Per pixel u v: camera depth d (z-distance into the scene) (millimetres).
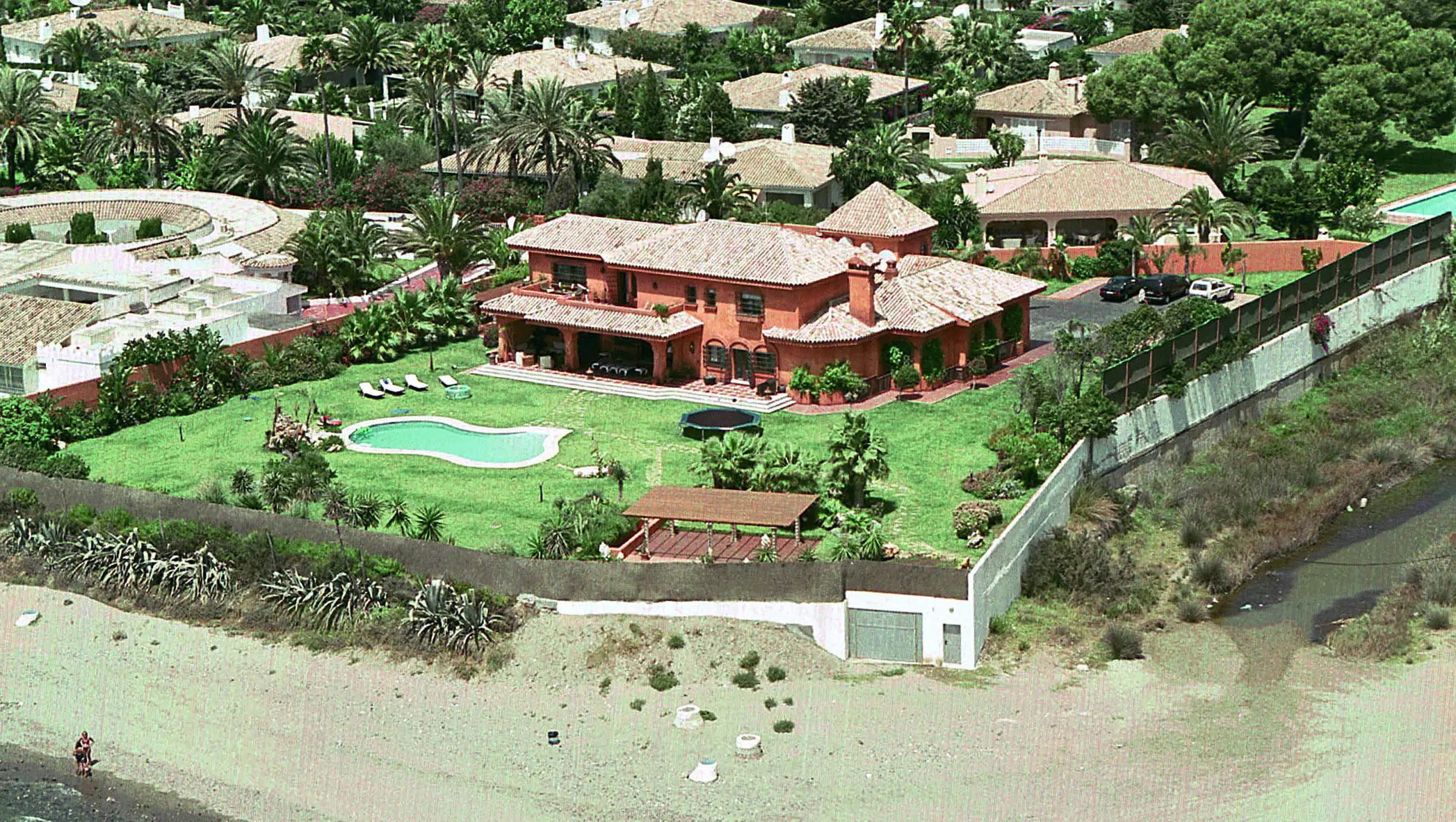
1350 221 119000
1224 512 80562
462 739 63594
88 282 108875
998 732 62406
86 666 69938
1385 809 57281
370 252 117375
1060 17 197875
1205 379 87500
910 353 93938
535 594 69688
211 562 74125
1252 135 129625
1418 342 99188
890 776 59906
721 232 97438
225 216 131000
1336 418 92562
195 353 95625
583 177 136500
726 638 67438
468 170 144000
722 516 72375
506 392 96875
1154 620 71062
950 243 119750
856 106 151250
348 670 68375
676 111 156125
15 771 62781
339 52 177125
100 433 91000
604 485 82062
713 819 57938
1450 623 69750
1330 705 64188
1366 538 79812
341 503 77125
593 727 63844
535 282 103875
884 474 77188
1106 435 80000
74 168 159375
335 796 60500
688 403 93812
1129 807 57906
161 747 64125
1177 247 114875
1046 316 107500
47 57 196000
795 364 93125
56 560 77188
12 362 95938
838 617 67500
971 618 66375
